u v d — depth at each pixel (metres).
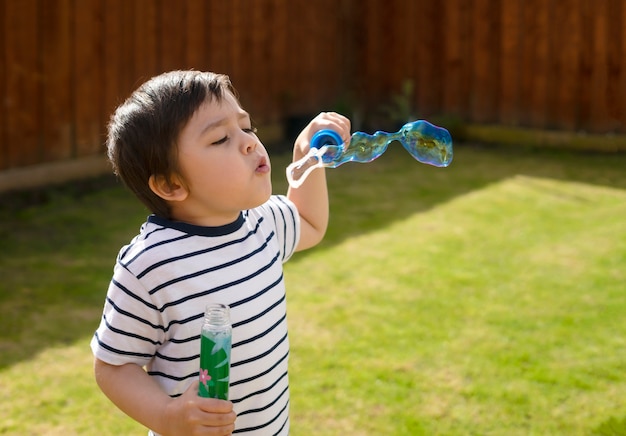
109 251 4.67
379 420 2.86
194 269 1.53
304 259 4.53
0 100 5.66
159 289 1.51
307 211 1.92
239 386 1.58
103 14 6.26
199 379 1.41
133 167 1.57
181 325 1.52
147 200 1.60
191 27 6.97
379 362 3.29
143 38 6.57
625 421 2.83
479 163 7.17
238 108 1.59
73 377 3.16
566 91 7.68
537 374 3.18
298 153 1.89
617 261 4.44
